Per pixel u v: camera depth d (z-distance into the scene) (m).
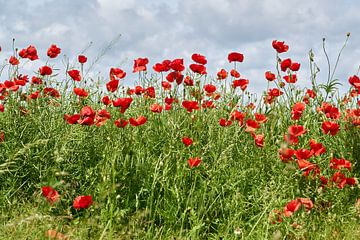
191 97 3.79
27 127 3.35
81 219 2.96
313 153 3.09
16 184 3.17
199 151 3.32
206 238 3.02
